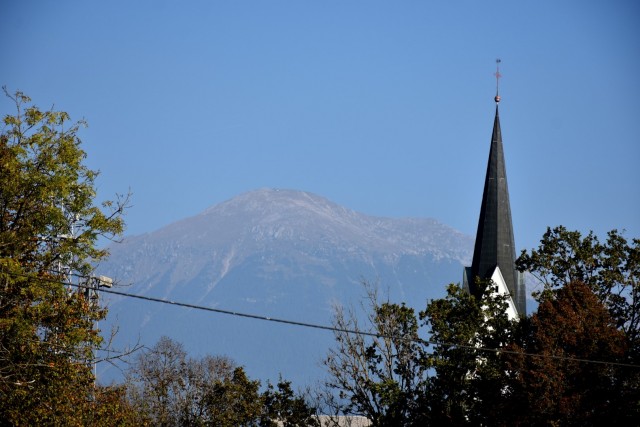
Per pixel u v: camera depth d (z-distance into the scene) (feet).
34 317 348.79
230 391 589.73
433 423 491.72
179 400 599.98
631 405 466.29
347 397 520.83
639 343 499.10
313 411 547.90
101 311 371.15
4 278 342.23
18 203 360.07
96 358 369.09
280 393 561.02
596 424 465.47
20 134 366.22
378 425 506.48
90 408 385.29
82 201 365.81
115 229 366.02
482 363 499.92
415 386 511.40
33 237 360.89
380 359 520.83
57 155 363.97
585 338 479.00
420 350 513.04
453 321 512.22
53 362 350.23
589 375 470.39
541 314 495.41
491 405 475.31
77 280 386.11
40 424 349.82
